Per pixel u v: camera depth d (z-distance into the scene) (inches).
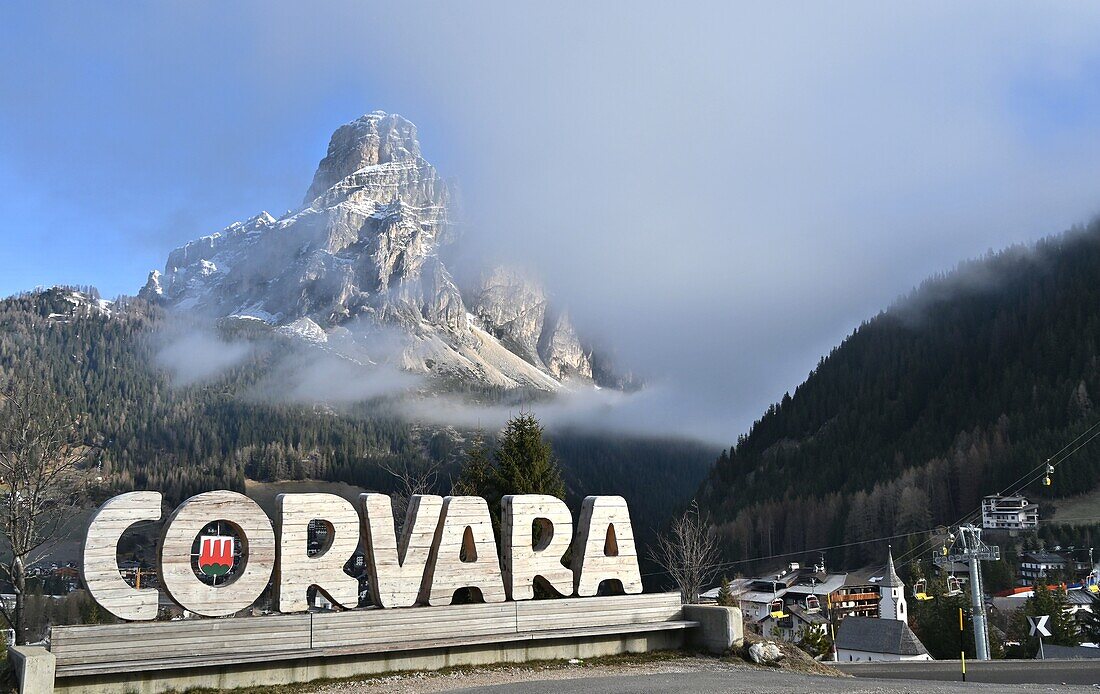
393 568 746.8
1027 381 6328.7
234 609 669.3
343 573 724.0
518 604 793.6
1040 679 1075.3
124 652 621.9
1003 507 4722.0
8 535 1093.1
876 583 4333.2
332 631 701.3
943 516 5241.1
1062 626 2743.6
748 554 5255.9
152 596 644.1
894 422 6771.7
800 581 4687.5
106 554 631.8
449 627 755.4
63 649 603.8
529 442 1368.1
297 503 708.7
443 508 780.6
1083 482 4965.6
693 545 2450.8
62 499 1208.2
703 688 672.4
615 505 878.4
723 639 868.0
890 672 1259.8
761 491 6225.4
